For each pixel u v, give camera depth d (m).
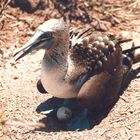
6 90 11.06
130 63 10.95
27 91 11.04
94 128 10.12
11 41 12.47
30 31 12.72
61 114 10.19
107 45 10.31
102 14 13.23
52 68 9.83
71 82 9.92
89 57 10.13
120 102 10.63
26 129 10.10
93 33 10.58
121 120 10.24
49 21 9.84
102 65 10.14
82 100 9.85
